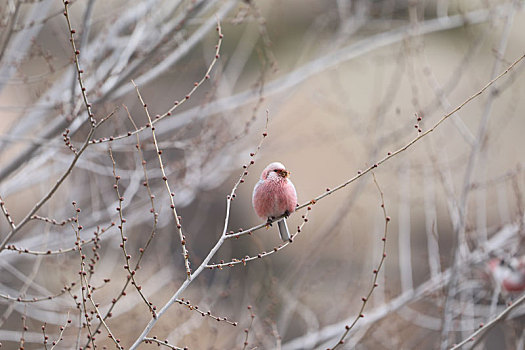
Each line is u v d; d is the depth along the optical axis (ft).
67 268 31.55
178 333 32.68
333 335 33.35
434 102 38.06
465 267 32.48
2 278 38.55
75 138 36.65
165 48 33.24
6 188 32.50
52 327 35.55
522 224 32.53
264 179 22.40
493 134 41.42
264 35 37.47
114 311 35.24
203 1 32.22
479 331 22.71
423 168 37.24
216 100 38.55
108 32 35.09
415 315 35.17
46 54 32.22
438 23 43.65
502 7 38.65
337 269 39.37
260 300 38.01
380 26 46.06
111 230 34.96
